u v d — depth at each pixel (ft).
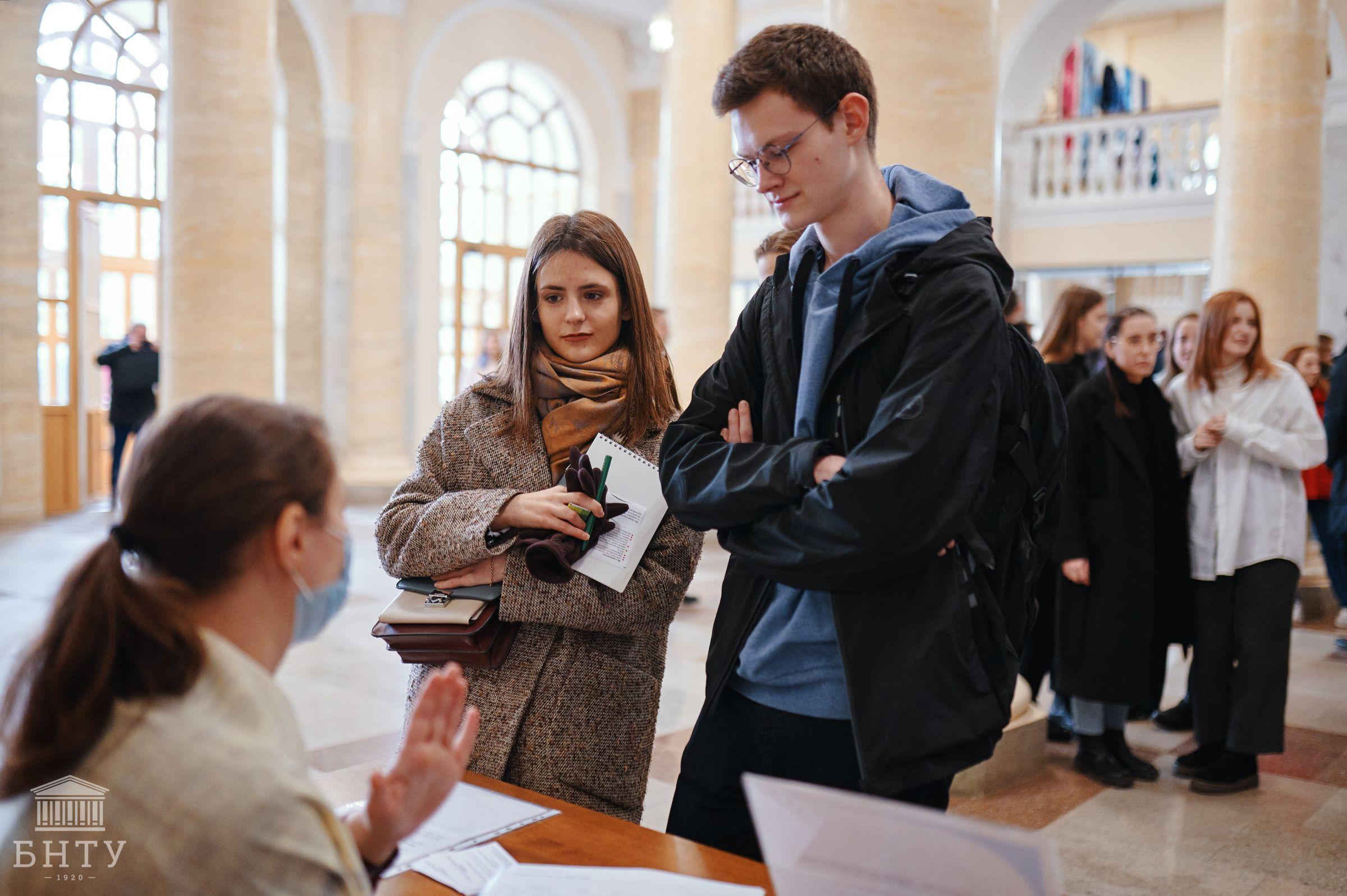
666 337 26.09
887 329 4.74
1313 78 22.75
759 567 4.73
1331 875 9.86
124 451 32.42
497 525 6.00
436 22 39.81
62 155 33.14
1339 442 17.71
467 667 6.27
